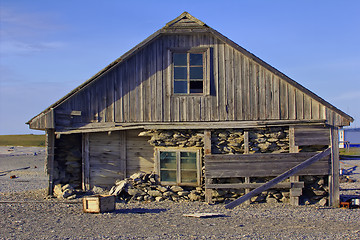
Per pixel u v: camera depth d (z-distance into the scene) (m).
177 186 15.79
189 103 15.69
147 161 16.67
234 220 12.32
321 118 15.56
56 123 15.84
